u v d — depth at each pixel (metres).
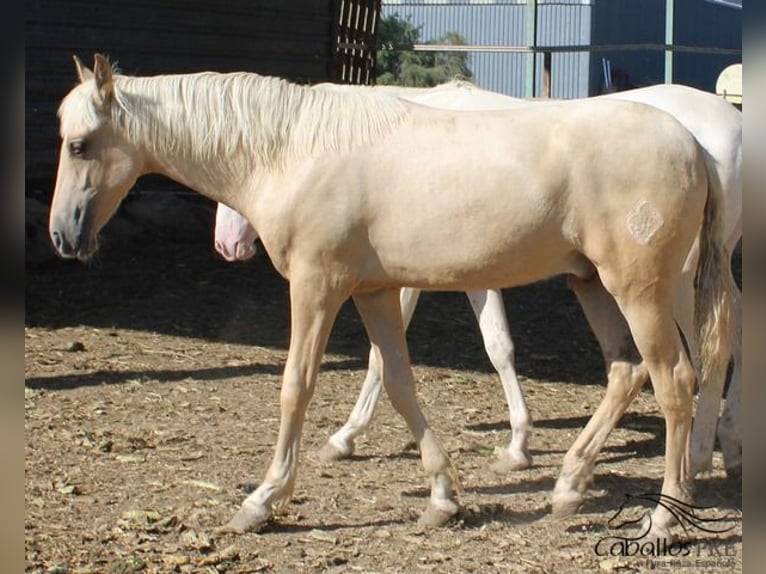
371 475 5.77
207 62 13.74
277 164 4.76
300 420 4.90
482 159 4.60
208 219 12.82
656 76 24.36
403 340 5.00
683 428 4.76
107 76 4.80
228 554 4.64
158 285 10.62
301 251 4.71
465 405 7.26
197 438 6.35
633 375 5.07
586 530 5.00
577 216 4.59
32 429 6.42
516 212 4.57
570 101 4.92
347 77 15.25
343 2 14.84
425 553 4.71
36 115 12.52
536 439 6.53
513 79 23.48
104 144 4.85
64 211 4.86
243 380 7.68
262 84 4.84
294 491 5.47
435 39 23.05
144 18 13.22
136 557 4.61
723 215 4.76
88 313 9.55
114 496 5.38
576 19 22.98
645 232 4.54
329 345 8.84
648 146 4.55
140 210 12.57
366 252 4.74
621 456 6.22
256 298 10.31
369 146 4.68
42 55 12.49
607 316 5.11
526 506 5.32
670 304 4.67
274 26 14.17
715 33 25.39
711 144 5.68
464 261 4.66
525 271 4.73
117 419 6.69
